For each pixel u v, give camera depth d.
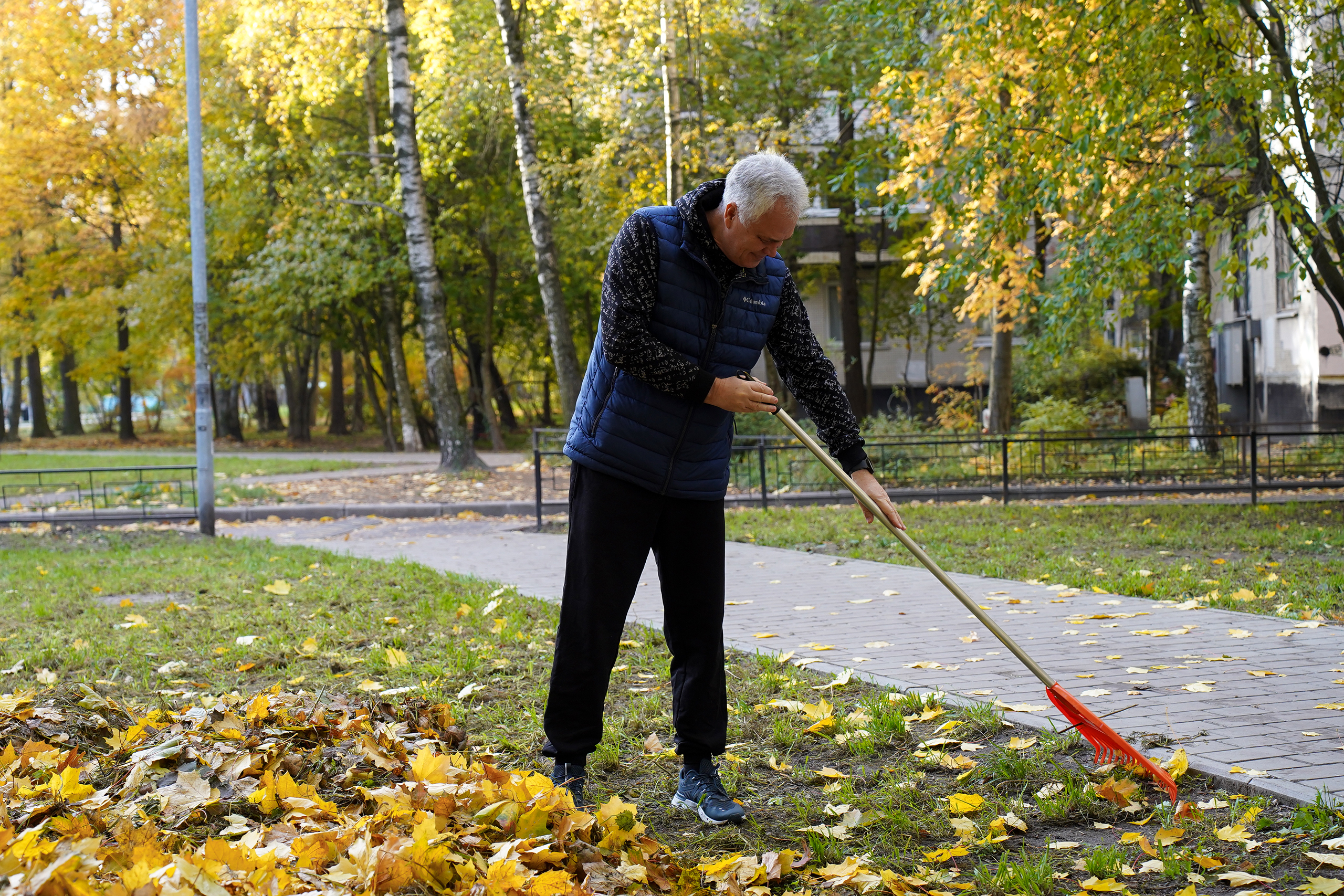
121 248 30.66
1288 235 10.41
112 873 2.28
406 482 16.78
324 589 7.38
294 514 13.70
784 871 2.88
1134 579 6.96
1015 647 3.45
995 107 10.75
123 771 3.26
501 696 4.63
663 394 3.18
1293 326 18.03
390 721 3.93
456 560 9.34
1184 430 15.53
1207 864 2.83
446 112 19.23
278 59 18.20
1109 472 13.88
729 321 3.23
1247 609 6.15
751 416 17.09
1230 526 9.71
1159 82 10.09
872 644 5.49
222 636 5.95
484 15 20.58
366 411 45.38
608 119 18.09
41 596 7.42
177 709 4.36
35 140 27.77
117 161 28.89
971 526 10.34
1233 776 3.41
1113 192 11.06
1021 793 3.39
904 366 27.98
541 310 29.84
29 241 30.39
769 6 20.55
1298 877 2.78
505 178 24.92
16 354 32.22
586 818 2.83
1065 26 10.57
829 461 3.29
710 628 3.36
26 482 18.47
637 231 3.15
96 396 54.62
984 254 11.35
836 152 22.38
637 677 4.95
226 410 34.28
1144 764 3.34
